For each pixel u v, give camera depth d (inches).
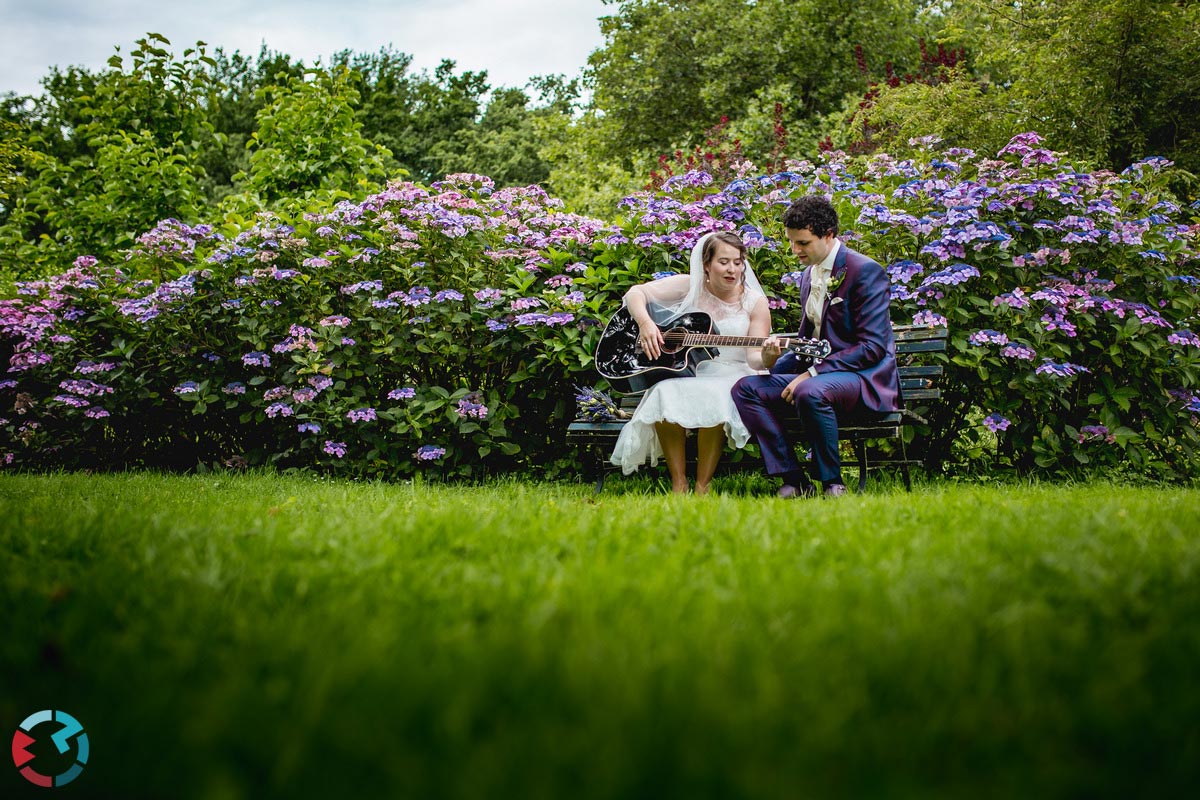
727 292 189.0
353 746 42.9
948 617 62.8
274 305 234.5
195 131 407.2
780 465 169.0
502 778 39.3
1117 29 390.9
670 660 53.6
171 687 51.3
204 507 134.3
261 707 47.7
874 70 696.4
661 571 78.1
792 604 67.3
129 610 68.8
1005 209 211.3
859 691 49.5
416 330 214.4
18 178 411.5
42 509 126.3
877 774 41.0
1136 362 210.1
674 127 767.7
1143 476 204.4
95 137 387.9
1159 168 230.5
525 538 96.0
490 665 52.6
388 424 225.8
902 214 204.5
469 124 1322.6
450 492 183.0
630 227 226.1
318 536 98.4
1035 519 105.3
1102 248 211.3
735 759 41.3
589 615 62.7
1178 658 55.4
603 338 192.4
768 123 566.6
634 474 211.9
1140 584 73.2
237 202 335.0
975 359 200.5
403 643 58.1
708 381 173.9
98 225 380.2
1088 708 47.4
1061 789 39.8
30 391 261.1
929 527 101.6
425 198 238.7
